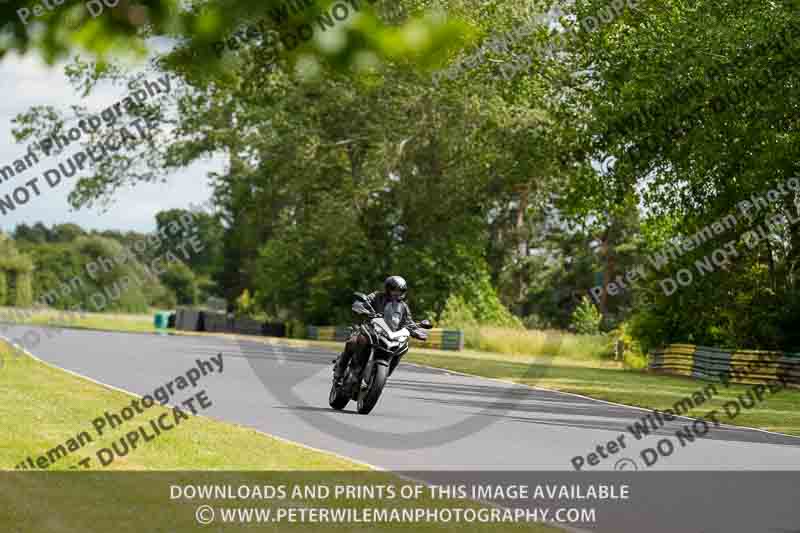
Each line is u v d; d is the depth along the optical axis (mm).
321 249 137625
